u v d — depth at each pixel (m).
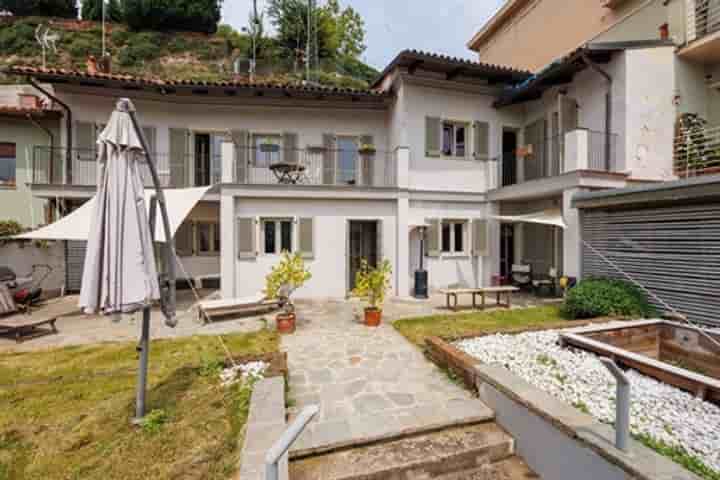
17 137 12.94
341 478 3.10
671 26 10.05
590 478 2.85
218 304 8.22
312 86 11.92
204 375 4.80
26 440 3.44
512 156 13.45
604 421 3.56
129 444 3.32
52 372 5.07
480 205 12.53
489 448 3.58
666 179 9.80
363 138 13.23
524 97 12.16
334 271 11.08
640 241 7.65
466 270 12.27
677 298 6.93
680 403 3.99
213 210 13.11
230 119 12.65
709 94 10.28
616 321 6.62
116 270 3.30
